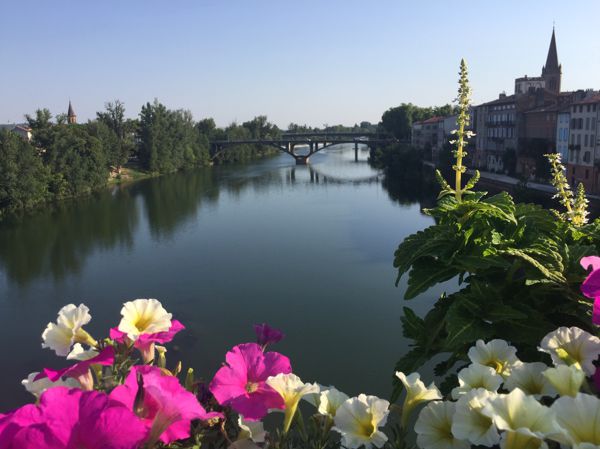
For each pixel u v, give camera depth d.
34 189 54.31
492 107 74.06
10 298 26.83
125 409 1.20
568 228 2.96
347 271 28.88
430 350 2.51
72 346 1.81
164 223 46.38
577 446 1.25
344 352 18.77
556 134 56.97
